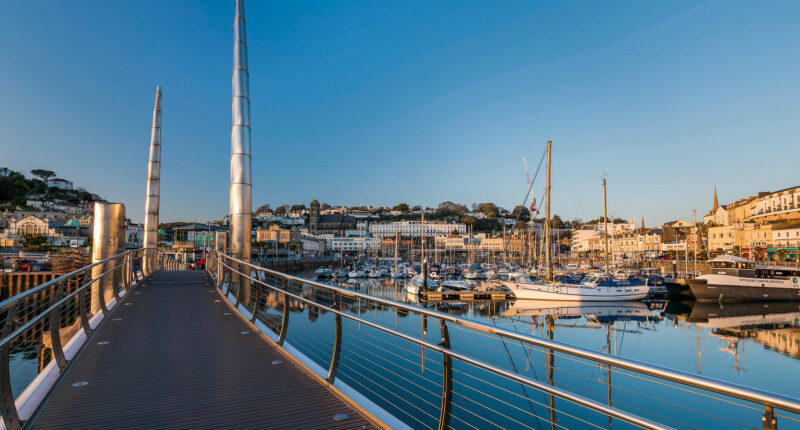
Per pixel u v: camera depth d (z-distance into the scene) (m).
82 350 7.05
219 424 4.28
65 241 77.62
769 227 70.81
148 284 16.67
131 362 6.40
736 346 23.11
